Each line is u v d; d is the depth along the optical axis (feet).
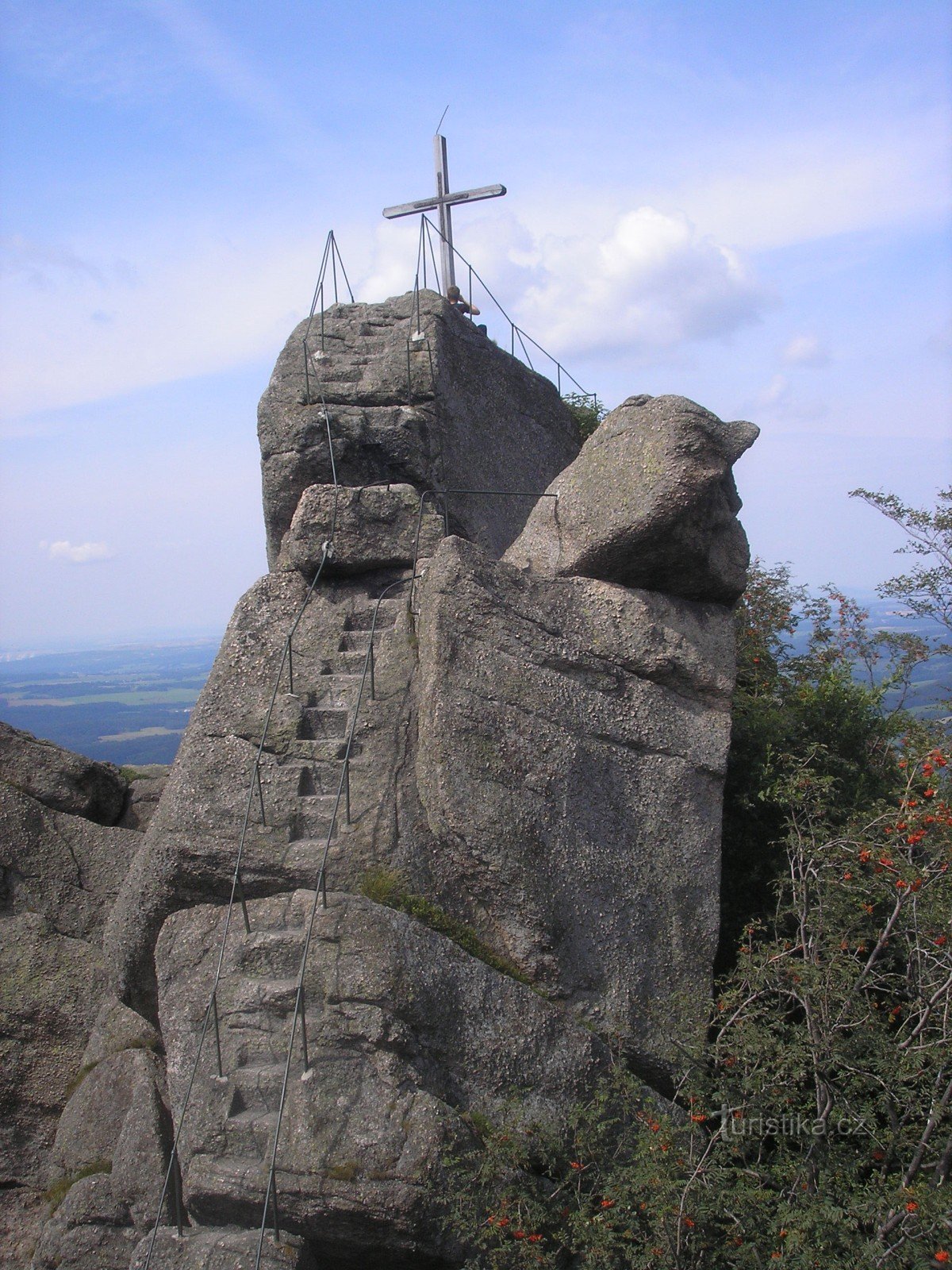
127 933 25.71
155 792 35.99
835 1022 21.13
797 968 21.71
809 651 40.96
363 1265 20.98
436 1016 21.75
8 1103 30.25
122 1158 24.67
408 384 36.14
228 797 25.38
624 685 26.45
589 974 24.18
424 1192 19.66
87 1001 30.89
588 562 27.17
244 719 26.53
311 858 24.13
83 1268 23.65
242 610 29.01
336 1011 21.44
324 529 29.43
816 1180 20.38
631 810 25.67
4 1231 28.09
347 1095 20.66
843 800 31.27
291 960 22.39
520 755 24.68
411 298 39.17
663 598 27.53
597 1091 22.02
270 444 35.19
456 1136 20.35
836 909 22.63
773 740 30.96
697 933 25.52
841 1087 22.26
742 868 29.81
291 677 27.20
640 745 26.17
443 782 24.04
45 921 32.17
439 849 24.16
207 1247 20.44
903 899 21.97
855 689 35.47
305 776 25.45
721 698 27.50
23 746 34.37
